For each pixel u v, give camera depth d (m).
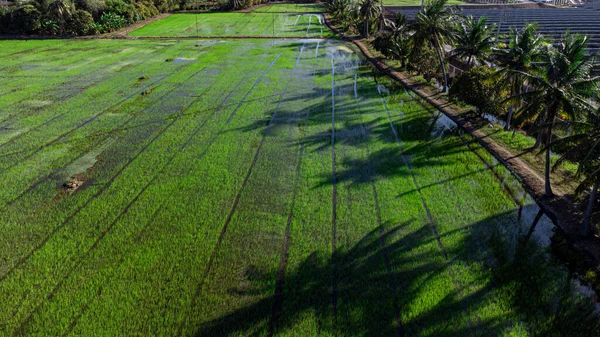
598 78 17.05
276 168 22.28
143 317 13.10
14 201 19.30
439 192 19.98
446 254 15.80
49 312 13.33
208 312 13.30
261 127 27.64
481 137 25.97
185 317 13.12
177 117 29.44
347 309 13.39
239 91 35.31
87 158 23.41
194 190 20.20
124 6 67.38
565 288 14.20
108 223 17.73
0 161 23.03
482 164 22.77
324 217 18.12
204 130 27.17
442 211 18.50
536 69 20.03
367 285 14.35
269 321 12.98
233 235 16.98
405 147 24.80
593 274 14.81
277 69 42.78
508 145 24.70
